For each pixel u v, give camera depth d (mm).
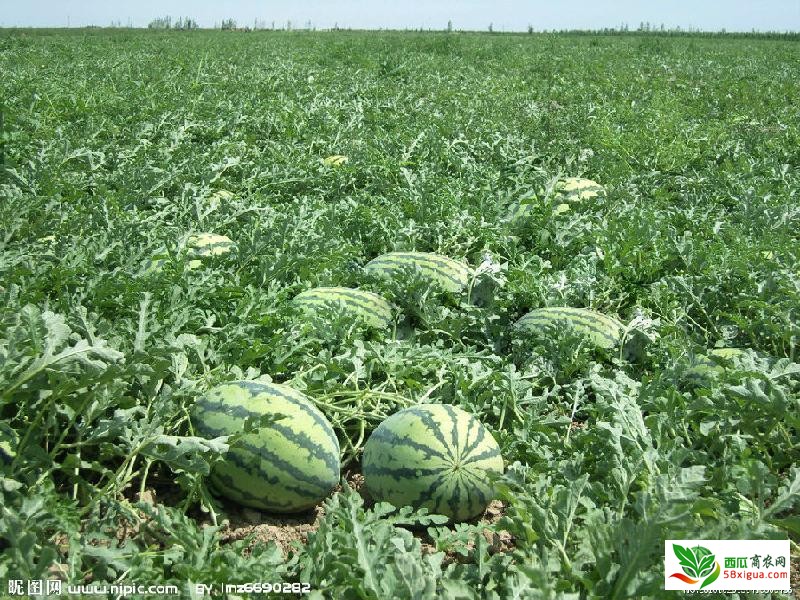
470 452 3453
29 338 3205
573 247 6723
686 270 6141
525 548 2973
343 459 4008
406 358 4414
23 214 6109
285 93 14547
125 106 11703
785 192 8328
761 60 26609
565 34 56062
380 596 2646
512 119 12508
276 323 4559
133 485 3559
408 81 18344
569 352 4641
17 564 2559
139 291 4488
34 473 3201
